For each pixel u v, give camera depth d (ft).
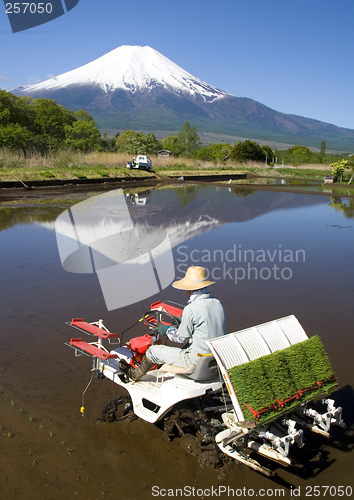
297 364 11.43
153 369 13.24
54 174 89.35
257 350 11.37
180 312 14.24
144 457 11.02
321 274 28.02
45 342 17.26
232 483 10.18
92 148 176.24
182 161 164.04
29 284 24.25
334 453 11.35
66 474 10.28
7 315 19.83
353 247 36.63
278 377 10.80
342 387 14.23
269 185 109.91
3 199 63.77
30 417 12.48
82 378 14.80
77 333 18.07
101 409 13.00
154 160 155.74
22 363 15.60
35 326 18.69
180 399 10.94
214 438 11.34
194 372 11.37
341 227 46.91
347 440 11.93
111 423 12.46
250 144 205.05
